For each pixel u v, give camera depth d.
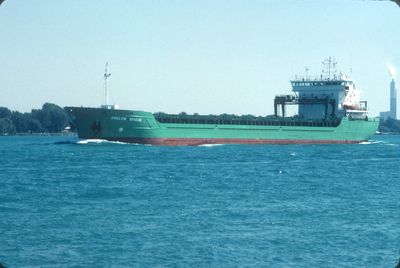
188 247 150.12
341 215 195.00
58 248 148.50
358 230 171.62
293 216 192.38
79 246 150.50
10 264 135.12
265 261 139.88
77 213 195.75
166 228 171.62
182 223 179.00
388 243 155.88
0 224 176.25
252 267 135.12
